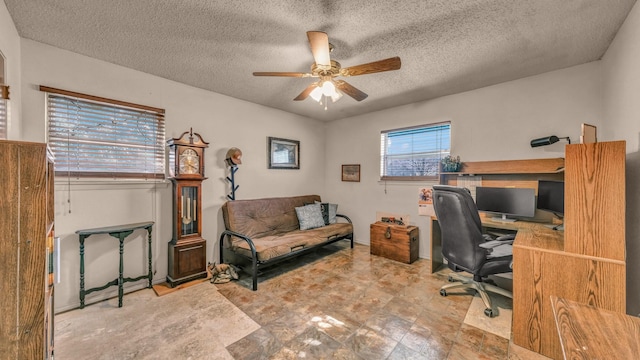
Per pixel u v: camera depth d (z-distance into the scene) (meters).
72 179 2.26
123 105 2.52
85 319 2.07
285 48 2.19
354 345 1.76
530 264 1.71
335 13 1.72
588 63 2.44
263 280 2.87
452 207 2.19
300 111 4.18
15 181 0.86
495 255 2.17
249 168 3.66
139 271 2.66
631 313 1.75
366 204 4.30
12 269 0.86
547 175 2.69
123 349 1.71
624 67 1.83
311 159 4.62
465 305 2.30
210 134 3.22
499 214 2.96
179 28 1.91
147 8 1.68
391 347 1.74
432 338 1.84
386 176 4.09
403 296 2.47
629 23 1.72
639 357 0.68
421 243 3.66
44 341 0.92
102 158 2.43
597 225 1.52
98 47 2.18
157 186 2.76
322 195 4.85
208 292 2.56
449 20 1.80
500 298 2.44
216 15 1.75
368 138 4.26
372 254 3.79
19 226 0.87
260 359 1.63
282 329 1.94
